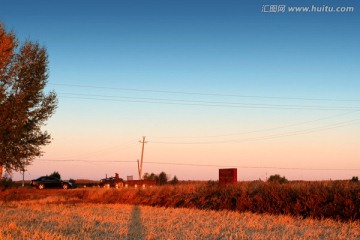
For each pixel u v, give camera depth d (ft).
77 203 122.62
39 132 121.60
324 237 57.06
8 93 114.42
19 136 116.16
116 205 113.60
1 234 50.55
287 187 91.40
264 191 95.09
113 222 70.38
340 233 60.03
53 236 51.42
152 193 127.03
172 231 60.34
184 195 117.39
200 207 105.81
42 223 65.72
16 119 113.50
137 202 125.08
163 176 237.25
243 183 111.86
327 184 86.99
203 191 113.91
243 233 56.85
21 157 117.29
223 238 55.11
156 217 78.95
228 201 100.78
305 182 97.55
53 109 122.31
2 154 114.01
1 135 111.65
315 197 83.56
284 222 71.61
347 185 82.48
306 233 57.77
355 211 76.33
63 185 179.22
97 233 57.88
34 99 119.44
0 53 109.60
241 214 85.66
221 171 114.93
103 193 138.92
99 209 98.68
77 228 61.62
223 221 72.38
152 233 56.54
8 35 114.21
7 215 78.28
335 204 79.46
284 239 52.95
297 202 84.99
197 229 62.23
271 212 88.84
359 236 58.70
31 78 117.80
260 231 61.52
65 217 75.97
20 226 61.82
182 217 79.00
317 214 80.79
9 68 114.32
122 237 55.16
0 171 116.98
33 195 144.66
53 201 129.70
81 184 248.93
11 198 136.05
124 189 138.31
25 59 116.98
